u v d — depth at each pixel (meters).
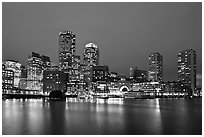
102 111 114.94
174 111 115.00
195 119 81.56
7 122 72.94
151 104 193.88
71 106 157.50
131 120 78.62
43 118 83.25
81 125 67.75
